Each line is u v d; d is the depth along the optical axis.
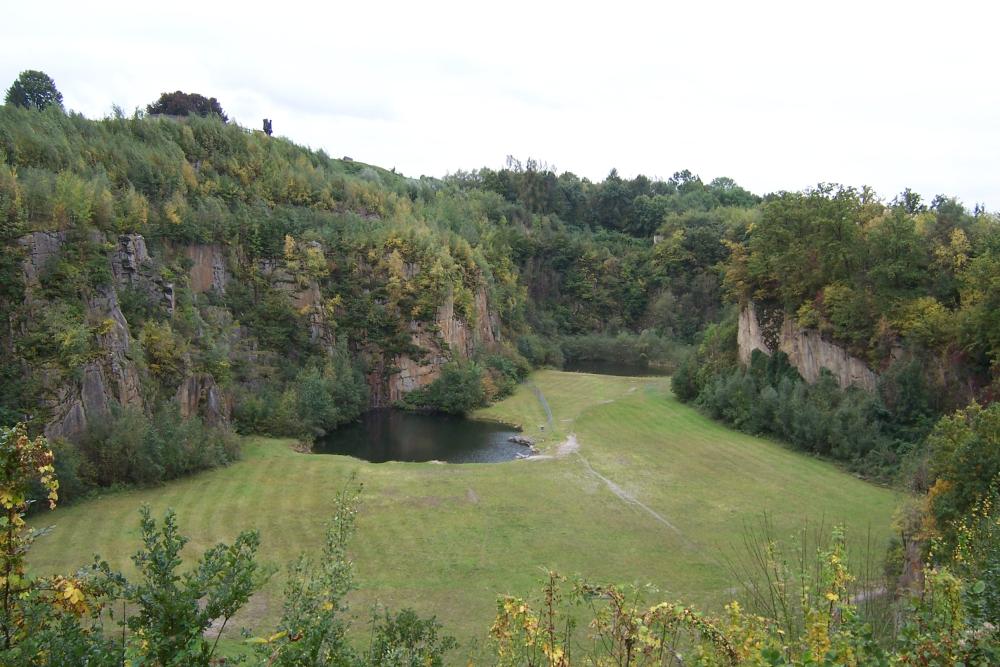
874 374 46.88
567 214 129.75
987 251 42.88
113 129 62.47
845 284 49.38
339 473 42.34
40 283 37.91
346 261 67.88
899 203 53.91
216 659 8.55
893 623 12.59
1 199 37.88
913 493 28.11
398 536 32.62
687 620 9.21
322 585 10.12
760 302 57.03
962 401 41.97
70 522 32.16
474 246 89.06
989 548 11.70
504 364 76.12
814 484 41.38
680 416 59.47
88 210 41.53
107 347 39.12
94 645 7.48
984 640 7.01
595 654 11.14
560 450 50.56
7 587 7.43
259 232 62.03
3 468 7.45
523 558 30.39
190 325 47.75
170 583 8.03
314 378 57.19
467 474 43.22
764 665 8.00
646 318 107.50
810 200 54.41
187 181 60.00
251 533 8.73
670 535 33.28
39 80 87.50
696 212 118.19
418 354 68.38
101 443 36.75
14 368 35.38
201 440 41.59
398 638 13.81
